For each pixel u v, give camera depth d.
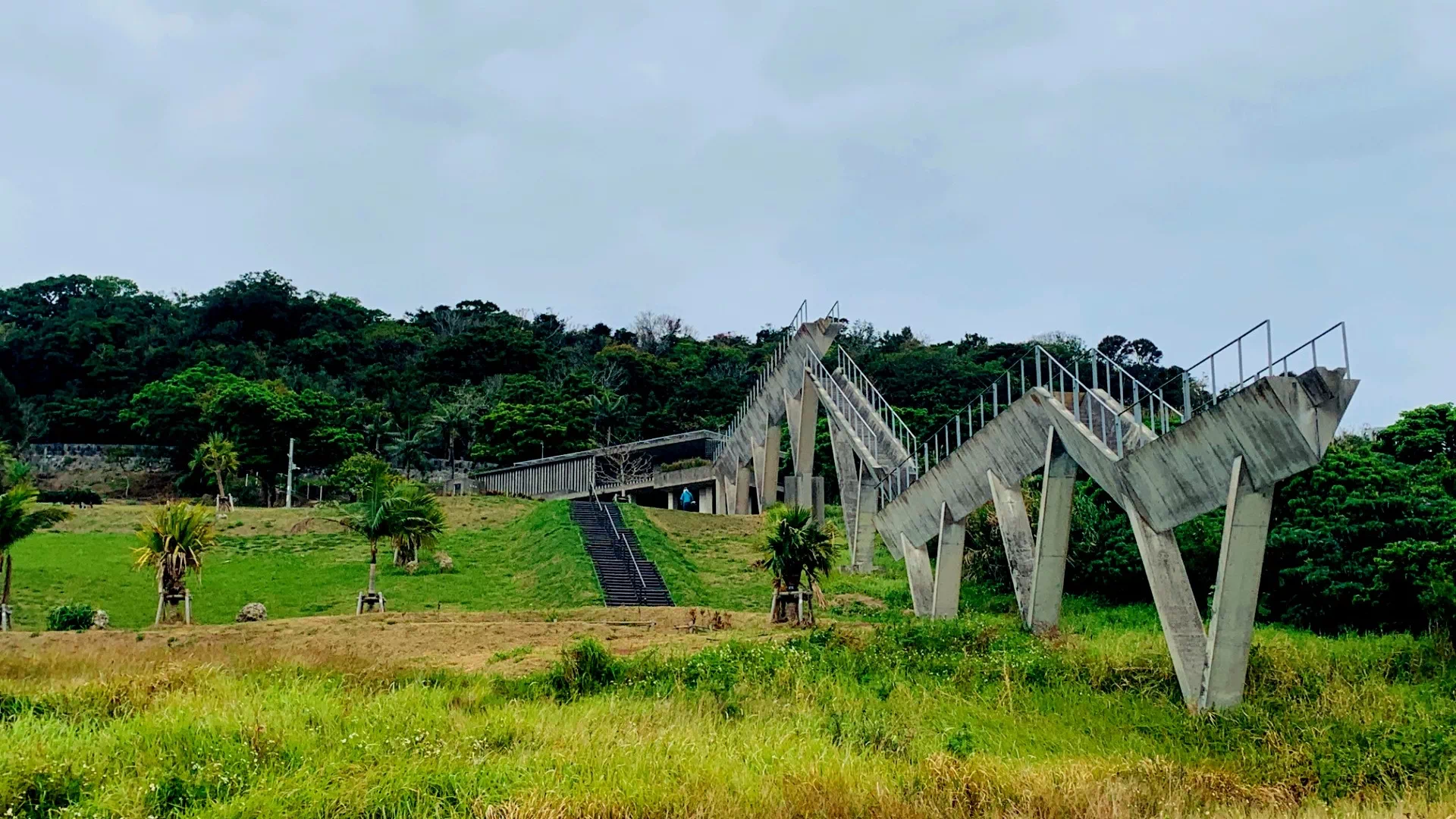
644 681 20.83
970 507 31.27
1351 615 28.00
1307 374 17.95
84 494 66.75
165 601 33.72
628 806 12.79
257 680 19.67
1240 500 19.44
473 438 85.12
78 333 94.88
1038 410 27.12
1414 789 15.29
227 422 73.81
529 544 48.62
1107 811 13.84
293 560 46.59
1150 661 21.75
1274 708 19.45
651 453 76.75
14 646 27.17
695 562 47.69
